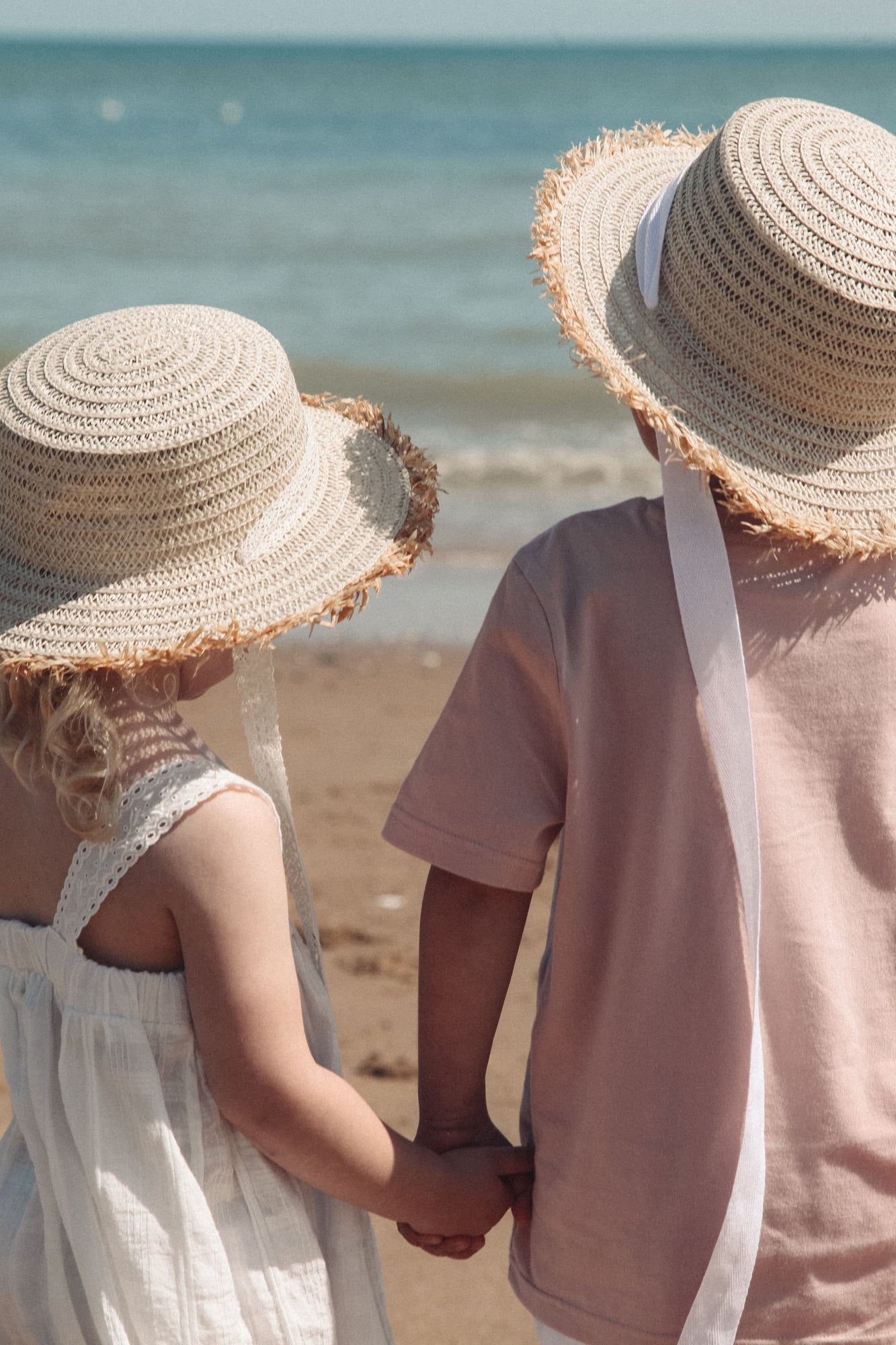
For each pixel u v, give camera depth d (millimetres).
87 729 1360
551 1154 1558
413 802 1619
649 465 10000
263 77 81750
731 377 1416
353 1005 3492
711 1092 1434
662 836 1455
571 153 1677
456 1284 2623
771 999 1436
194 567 1398
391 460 1632
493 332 14625
